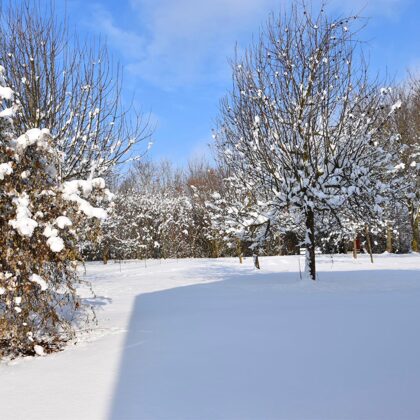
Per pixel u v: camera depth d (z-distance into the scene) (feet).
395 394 10.54
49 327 17.78
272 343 15.78
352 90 37.14
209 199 96.32
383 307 23.72
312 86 37.06
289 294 30.66
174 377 12.19
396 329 17.75
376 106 37.32
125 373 12.67
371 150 37.37
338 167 35.68
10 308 15.26
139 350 15.28
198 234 108.27
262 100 37.63
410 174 58.54
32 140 15.98
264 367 12.91
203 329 18.57
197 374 12.41
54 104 32.76
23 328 15.65
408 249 101.65
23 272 15.61
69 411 9.97
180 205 110.32
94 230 17.67
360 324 18.88
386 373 12.10
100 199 18.17
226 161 43.62
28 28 32.42
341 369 12.54
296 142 37.29
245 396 10.65
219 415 9.57
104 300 30.04
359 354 14.07
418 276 42.83
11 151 15.80
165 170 143.13
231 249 96.94
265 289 33.83
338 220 36.70
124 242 95.09
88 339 17.44
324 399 10.35
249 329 18.30
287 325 18.97
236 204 46.19
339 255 85.97
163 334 17.81
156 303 27.73
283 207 37.24
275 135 37.45
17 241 15.64
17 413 9.93
